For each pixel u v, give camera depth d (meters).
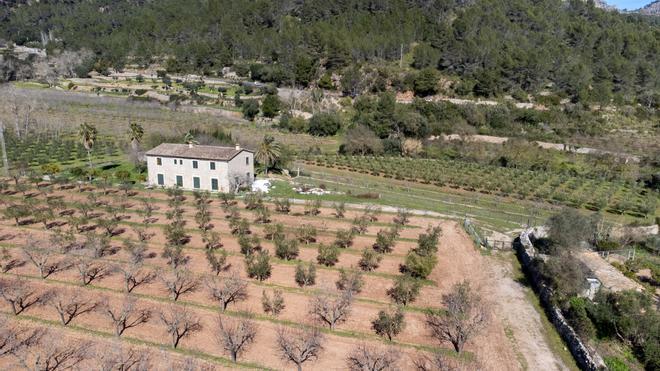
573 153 105.38
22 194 64.06
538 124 124.19
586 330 33.78
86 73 172.88
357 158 97.88
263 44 176.50
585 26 177.00
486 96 142.88
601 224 57.00
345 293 37.75
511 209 68.56
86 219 52.53
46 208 55.94
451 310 35.25
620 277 44.72
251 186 70.88
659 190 83.12
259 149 80.31
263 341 33.06
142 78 166.25
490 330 35.75
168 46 191.62
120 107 127.94
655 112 133.00
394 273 44.62
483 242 53.88
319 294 39.00
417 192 75.56
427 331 35.44
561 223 48.62
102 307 36.69
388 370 29.97
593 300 38.38
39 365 29.22
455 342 33.78
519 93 140.50
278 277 42.78
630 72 147.25
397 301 39.59
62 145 95.00
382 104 119.38
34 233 51.03
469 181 79.94
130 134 83.12
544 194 74.31
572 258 42.38
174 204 60.34
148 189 69.12
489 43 156.38
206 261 45.41
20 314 35.59
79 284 40.25
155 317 35.59
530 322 37.25
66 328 33.91
